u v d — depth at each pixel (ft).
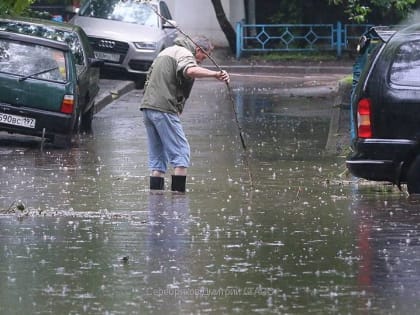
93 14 203.31
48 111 122.21
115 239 69.46
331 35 245.04
